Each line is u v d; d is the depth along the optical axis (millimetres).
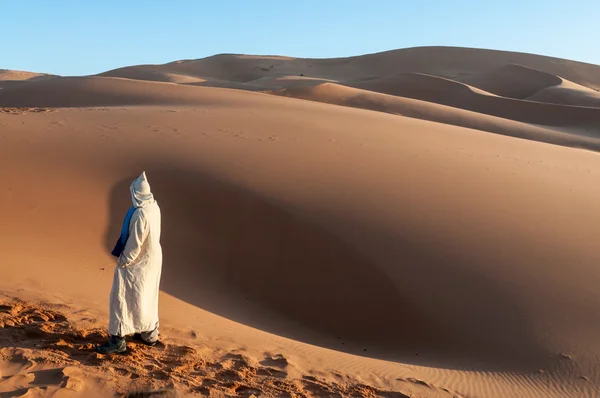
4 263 8828
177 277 10734
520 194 15445
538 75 83938
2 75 121500
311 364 7164
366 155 17531
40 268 8961
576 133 49812
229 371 6246
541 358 9211
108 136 17219
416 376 7746
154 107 28094
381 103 50312
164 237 11938
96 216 12070
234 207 13055
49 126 18344
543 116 56469
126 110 24344
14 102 39375
